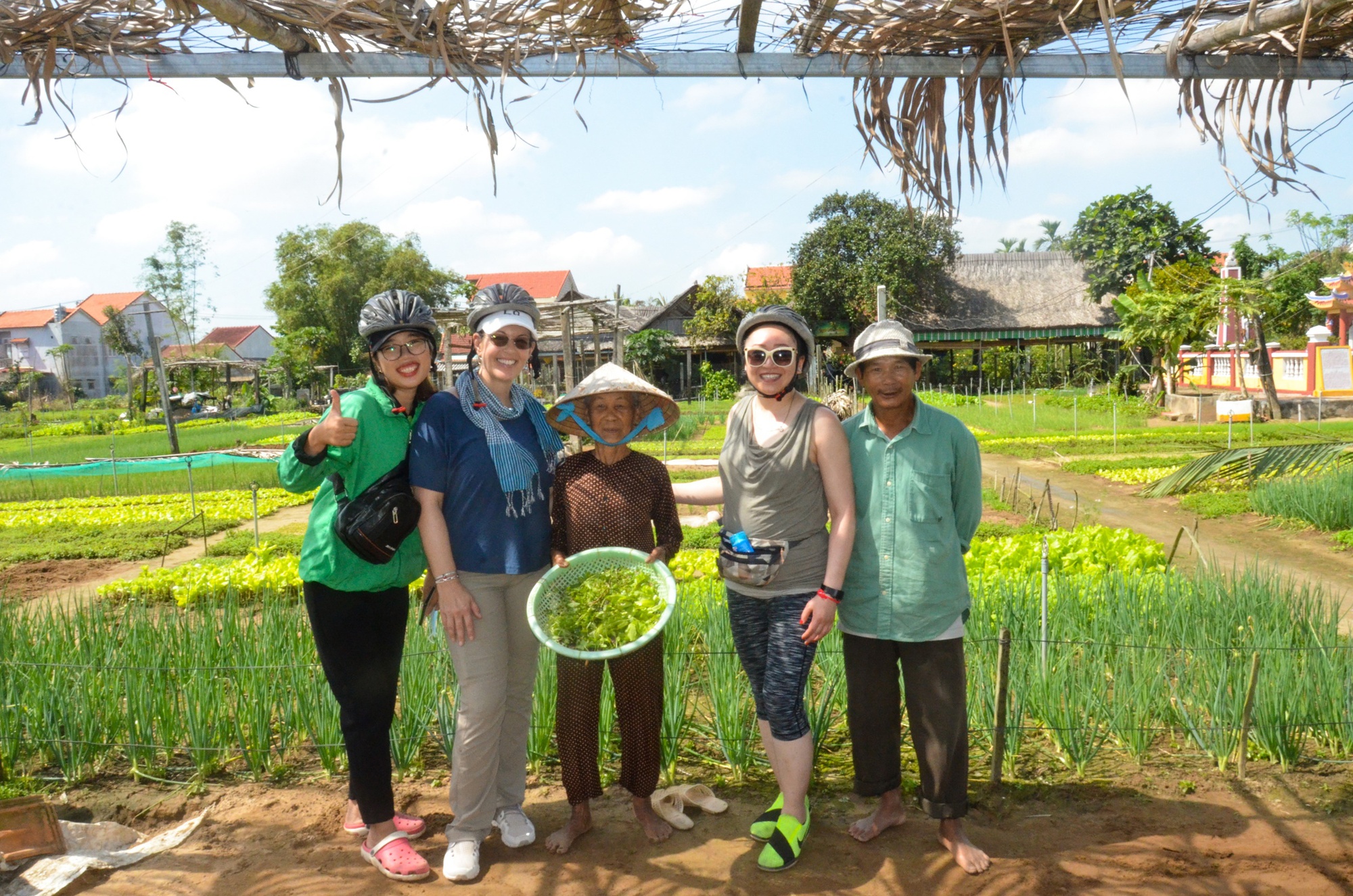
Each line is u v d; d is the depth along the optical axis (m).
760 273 50.78
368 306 3.28
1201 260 36.78
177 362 47.88
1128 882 3.00
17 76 2.80
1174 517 11.61
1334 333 27.38
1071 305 45.09
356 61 2.85
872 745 3.34
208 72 2.83
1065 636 4.66
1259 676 3.96
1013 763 3.85
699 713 4.45
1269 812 3.46
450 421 3.23
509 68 2.80
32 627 5.03
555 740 4.04
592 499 3.37
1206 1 2.78
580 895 3.03
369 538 3.02
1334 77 3.04
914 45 2.96
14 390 57.12
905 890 3.01
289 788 3.83
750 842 3.36
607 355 43.81
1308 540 9.75
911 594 3.18
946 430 3.25
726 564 3.26
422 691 4.06
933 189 3.17
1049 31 2.87
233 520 12.93
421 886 3.09
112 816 3.62
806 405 3.27
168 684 4.22
